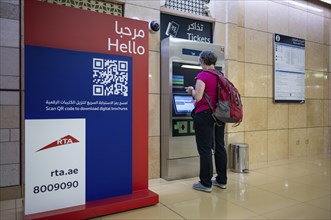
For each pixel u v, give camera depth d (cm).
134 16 304
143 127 238
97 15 212
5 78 241
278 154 436
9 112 243
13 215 210
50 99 192
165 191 269
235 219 202
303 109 473
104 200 214
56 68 193
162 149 321
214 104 258
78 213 194
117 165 223
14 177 247
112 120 219
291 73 448
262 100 414
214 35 364
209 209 221
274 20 429
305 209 222
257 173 344
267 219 202
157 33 321
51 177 193
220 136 279
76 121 202
